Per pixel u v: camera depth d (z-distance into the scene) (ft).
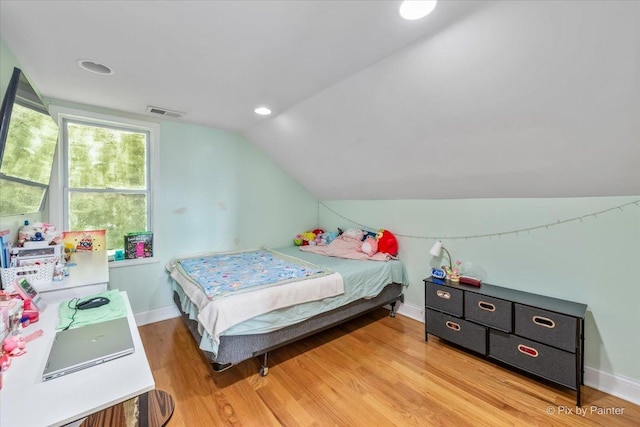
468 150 6.70
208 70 5.90
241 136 11.24
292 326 7.16
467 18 4.21
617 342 6.06
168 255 9.75
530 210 7.31
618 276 6.03
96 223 8.76
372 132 7.69
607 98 4.34
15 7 3.93
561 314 5.90
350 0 3.86
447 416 5.45
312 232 13.41
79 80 6.40
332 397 5.98
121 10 4.04
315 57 5.37
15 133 4.64
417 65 5.31
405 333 8.92
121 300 4.77
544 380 6.50
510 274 7.70
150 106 8.10
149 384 2.72
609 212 6.13
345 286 8.30
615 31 3.62
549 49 4.13
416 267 10.02
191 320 7.55
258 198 11.89
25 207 5.65
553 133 5.30
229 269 8.50
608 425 5.21
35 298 4.30
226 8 4.01
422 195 9.59
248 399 5.89
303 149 10.22
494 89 5.05
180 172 9.85
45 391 2.56
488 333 7.07
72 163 8.31
